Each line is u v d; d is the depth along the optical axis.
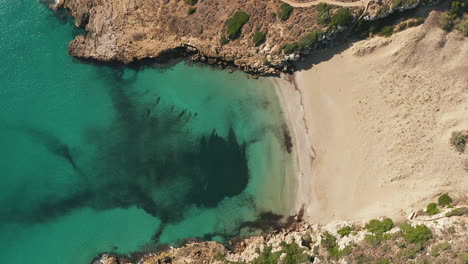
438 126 42.22
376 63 43.50
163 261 44.31
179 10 45.91
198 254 43.84
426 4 40.88
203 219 45.88
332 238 41.28
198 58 46.81
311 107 44.75
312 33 42.41
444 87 42.31
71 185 47.75
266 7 44.25
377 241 39.00
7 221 47.41
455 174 41.41
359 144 43.66
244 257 42.28
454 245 36.22
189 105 47.25
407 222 40.22
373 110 43.56
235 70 46.56
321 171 44.25
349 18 41.78
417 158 42.31
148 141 47.62
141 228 46.47
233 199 45.66
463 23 40.66
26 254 46.69
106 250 46.38
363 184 43.28
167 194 46.69
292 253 40.69
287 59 44.00
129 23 47.12
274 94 45.75
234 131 46.31
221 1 45.12
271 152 45.47
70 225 47.12
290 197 44.72
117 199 47.22
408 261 36.81
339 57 44.34
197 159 46.69
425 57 42.53
